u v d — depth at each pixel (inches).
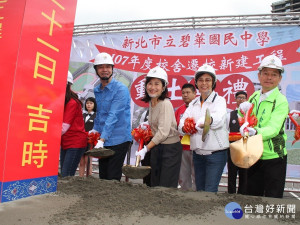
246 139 61.6
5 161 42.4
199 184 83.3
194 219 39.3
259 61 174.4
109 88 95.1
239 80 176.1
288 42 171.3
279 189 73.6
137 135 88.8
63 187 56.6
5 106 42.8
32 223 34.9
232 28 179.5
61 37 52.3
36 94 47.0
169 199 50.1
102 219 37.4
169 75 185.5
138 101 190.7
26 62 44.6
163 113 80.2
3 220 35.9
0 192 42.4
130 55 193.9
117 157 93.4
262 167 76.7
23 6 43.9
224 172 181.3
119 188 57.6
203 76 79.9
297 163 162.9
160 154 83.1
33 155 47.4
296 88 167.2
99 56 94.1
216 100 79.8
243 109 79.0
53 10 50.0
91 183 61.0
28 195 47.5
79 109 93.5
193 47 184.2
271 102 73.0
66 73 54.0
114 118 90.4
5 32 44.0
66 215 38.5
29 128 46.1
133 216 39.3
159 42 189.8
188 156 121.0
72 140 93.8
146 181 100.2
